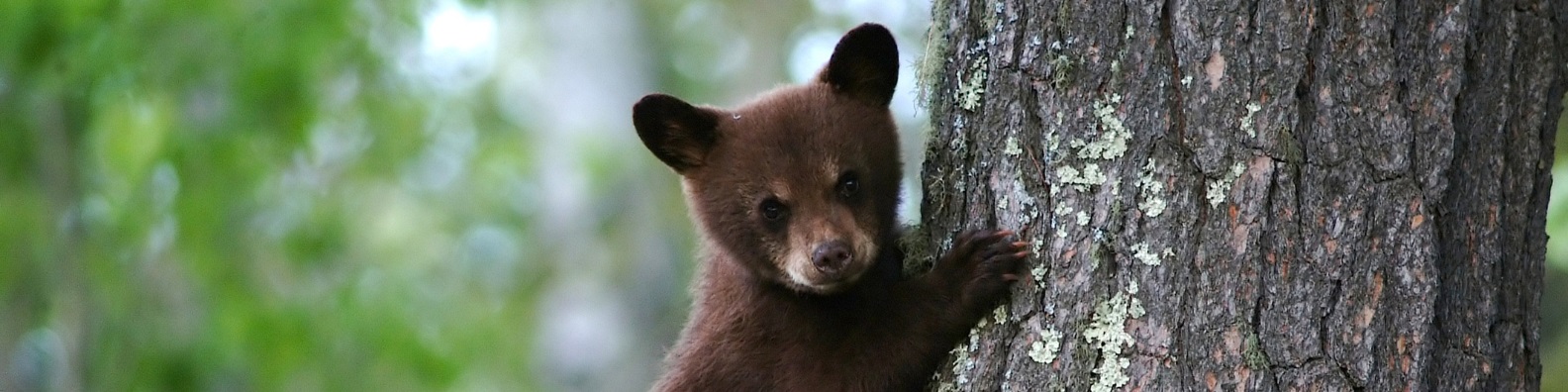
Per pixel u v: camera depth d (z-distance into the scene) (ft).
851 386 29.84
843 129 30.73
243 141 63.16
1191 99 23.54
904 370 28.78
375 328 66.28
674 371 34.24
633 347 94.99
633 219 97.14
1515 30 23.79
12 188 64.23
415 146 80.28
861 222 30.12
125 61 59.00
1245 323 23.12
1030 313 25.18
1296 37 22.98
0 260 64.18
